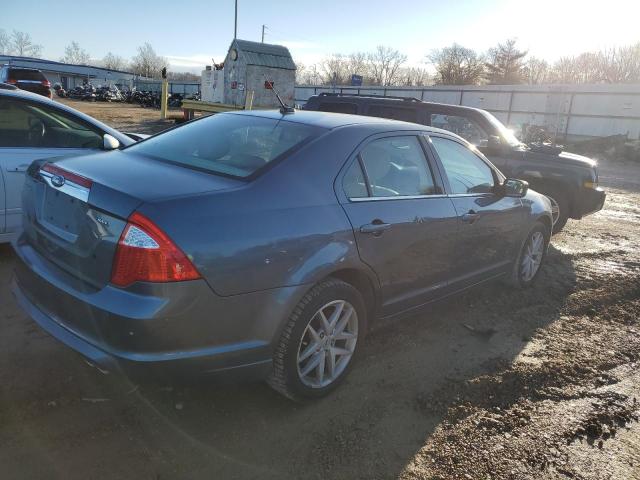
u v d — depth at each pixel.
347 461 2.70
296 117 3.59
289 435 2.86
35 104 4.95
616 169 20.17
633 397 3.53
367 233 3.18
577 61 62.41
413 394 3.35
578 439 3.02
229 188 2.73
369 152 3.43
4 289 4.32
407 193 3.63
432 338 4.18
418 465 2.71
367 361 3.72
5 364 3.26
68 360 3.36
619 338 4.49
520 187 4.64
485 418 3.15
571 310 5.03
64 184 2.77
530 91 33.28
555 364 3.89
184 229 2.42
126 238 2.38
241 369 2.71
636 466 2.83
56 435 2.68
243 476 2.54
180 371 2.51
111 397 3.03
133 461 2.56
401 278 3.56
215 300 2.51
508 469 2.73
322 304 2.97
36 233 2.99
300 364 3.03
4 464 2.45
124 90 74.81
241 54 22.39
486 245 4.45
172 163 3.13
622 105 29.38
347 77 91.19
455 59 76.00
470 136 7.62
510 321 4.64
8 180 4.71
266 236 2.67
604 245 7.71
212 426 2.88
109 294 2.43
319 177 3.06
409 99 7.97
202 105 20.42
